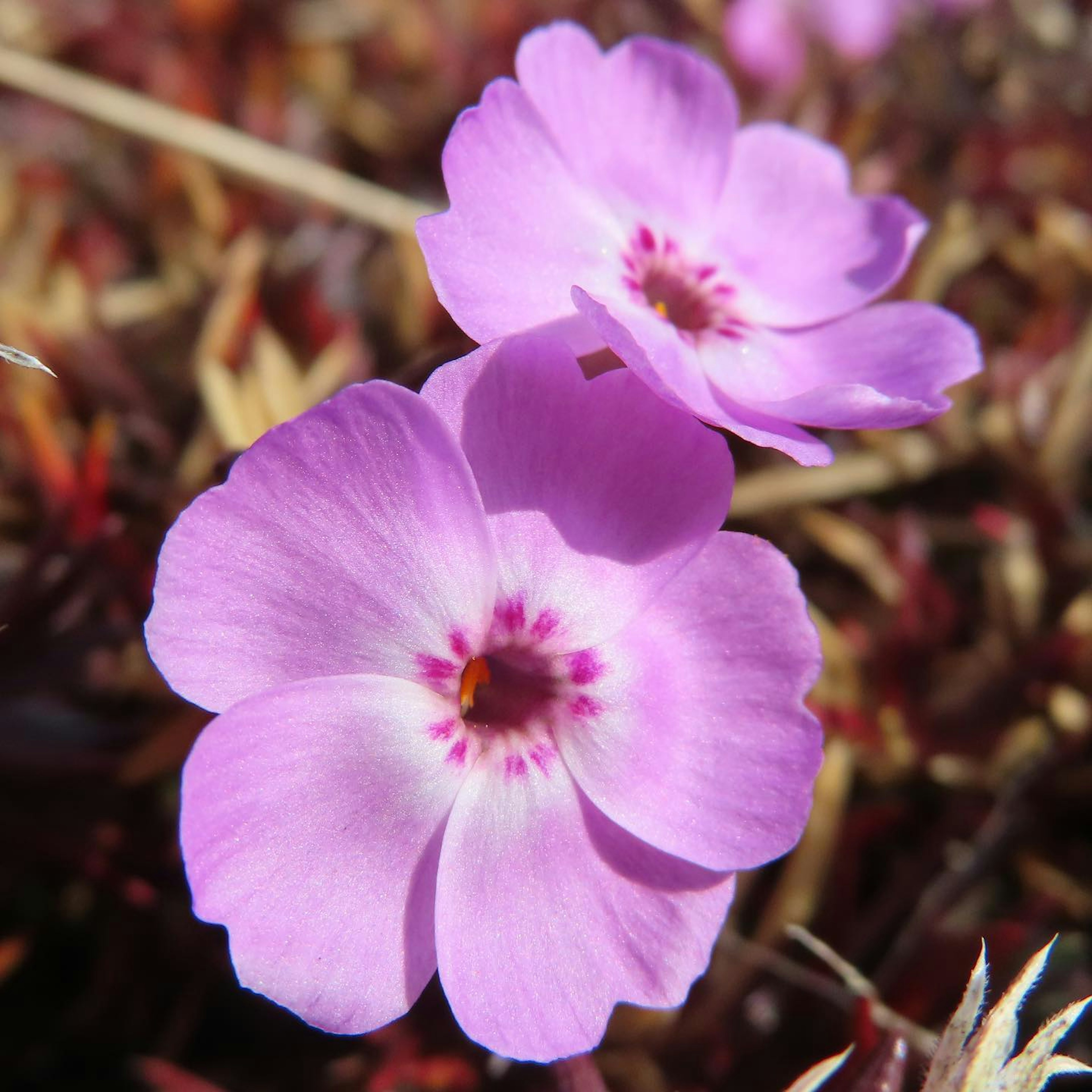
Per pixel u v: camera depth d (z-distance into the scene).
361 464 0.08
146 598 0.10
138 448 0.12
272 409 0.11
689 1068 0.10
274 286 0.12
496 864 0.08
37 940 0.11
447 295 0.09
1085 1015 0.10
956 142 0.14
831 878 0.10
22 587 0.10
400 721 0.08
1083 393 0.12
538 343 0.08
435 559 0.08
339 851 0.08
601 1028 0.08
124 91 0.14
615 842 0.09
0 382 0.11
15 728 0.10
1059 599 0.11
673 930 0.08
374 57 0.15
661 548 0.09
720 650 0.09
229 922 0.08
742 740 0.08
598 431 0.08
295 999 0.08
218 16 0.14
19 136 0.14
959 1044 0.09
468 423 0.08
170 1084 0.10
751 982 0.10
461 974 0.08
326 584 0.08
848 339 0.09
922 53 0.15
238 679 0.08
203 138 0.12
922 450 0.12
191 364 0.12
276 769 0.08
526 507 0.09
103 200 0.13
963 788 0.11
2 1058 0.10
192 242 0.13
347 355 0.12
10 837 0.10
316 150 0.14
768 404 0.09
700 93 0.09
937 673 0.11
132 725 0.10
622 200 0.09
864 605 0.11
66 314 0.12
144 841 0.10
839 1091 0.09
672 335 0.09
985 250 0.13
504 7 0.14
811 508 0.12
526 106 0.09
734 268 0.09
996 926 0.10
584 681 0.09
